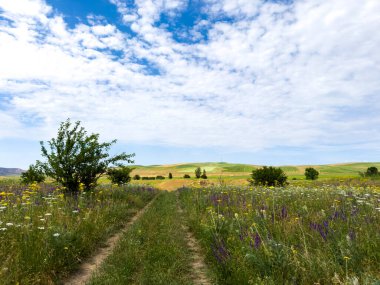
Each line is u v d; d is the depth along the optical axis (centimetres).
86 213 890
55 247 590
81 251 662
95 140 1470
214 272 525
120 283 484
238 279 445
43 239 603
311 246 502
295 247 497
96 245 748
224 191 1571
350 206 789
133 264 583
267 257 454
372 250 443
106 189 1822
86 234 750
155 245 720
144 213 1288
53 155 1402
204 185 2070
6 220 718
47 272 518
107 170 1509
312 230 560
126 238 776
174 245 721
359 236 498
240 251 524
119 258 614
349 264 409
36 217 782
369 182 2425
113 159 1498
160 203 1841
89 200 1209
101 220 920
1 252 527
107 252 713
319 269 405
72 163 1403
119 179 2634
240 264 485
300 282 401
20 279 464
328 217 684
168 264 586
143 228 916
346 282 347
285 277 417
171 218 1142
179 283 492
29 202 940
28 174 1978
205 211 1061
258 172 2462
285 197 1130
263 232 581
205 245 683
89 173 1444
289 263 429
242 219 729
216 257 561
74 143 1444
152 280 504
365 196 1019
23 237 609
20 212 815
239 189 1673
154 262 599
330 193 1151
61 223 730
